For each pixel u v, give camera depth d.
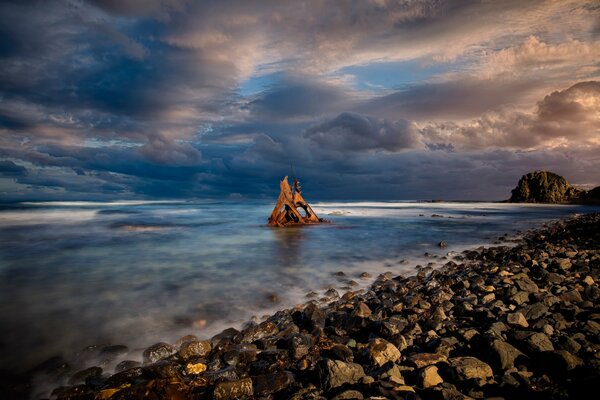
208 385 4.34
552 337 5.01
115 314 7.06
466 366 4.19
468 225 27.72
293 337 5.35
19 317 6.85
